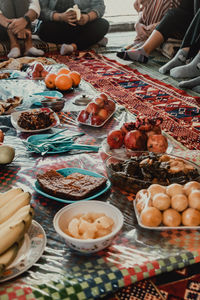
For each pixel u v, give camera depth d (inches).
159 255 39.5
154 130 63.5
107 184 51.1
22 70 130.6
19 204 40.8
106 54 222.8
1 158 56.9
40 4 213.2
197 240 41.8
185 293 39.9
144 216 42.1
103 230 39.4
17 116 78.0
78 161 61.4
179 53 175.5
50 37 218.4
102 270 37.2
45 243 39.3
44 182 49.6
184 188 44.6
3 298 33.6
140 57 198.4
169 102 128.4
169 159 53.2
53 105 85.4
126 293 40.1
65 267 37.5
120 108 89.7
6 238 35.1
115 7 312.0
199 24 167.9
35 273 36.5
